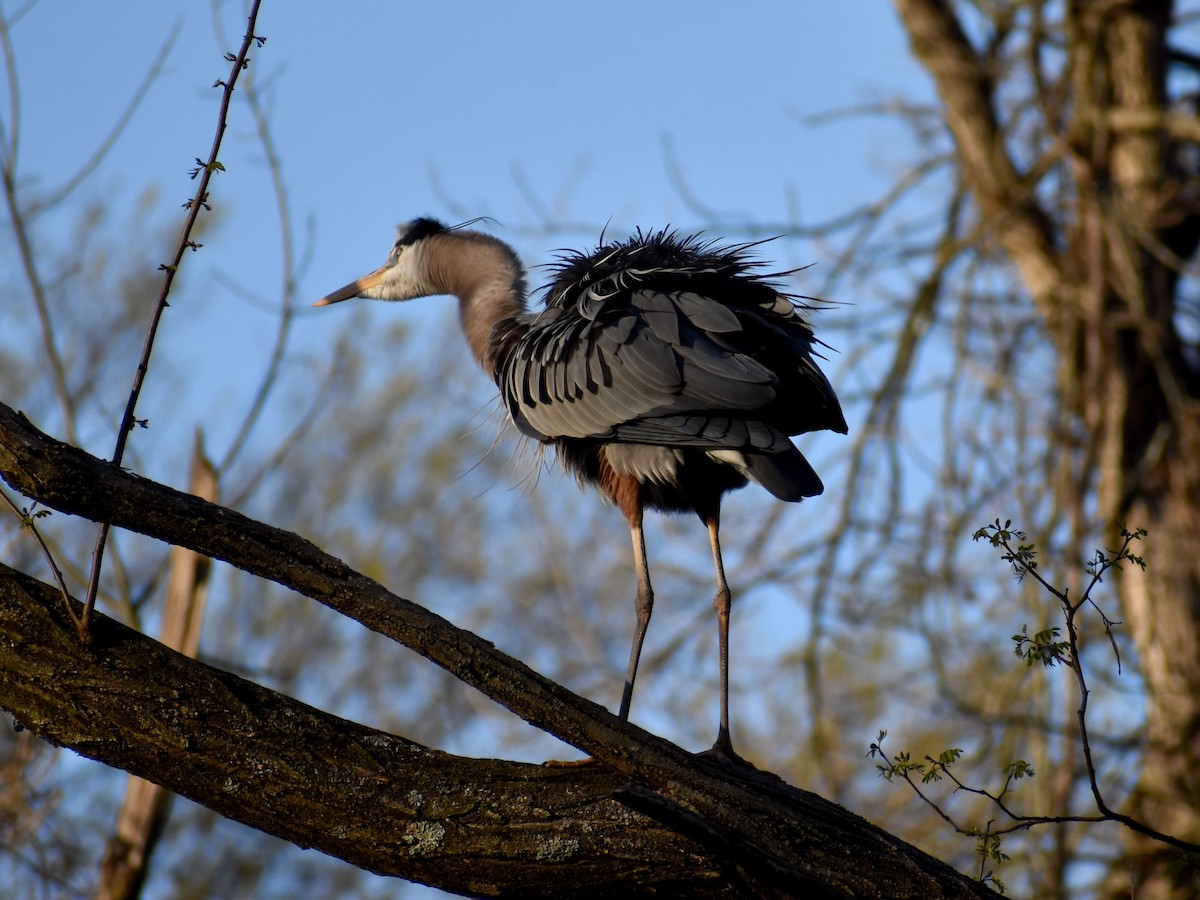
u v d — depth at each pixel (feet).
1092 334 52.11
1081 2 54.13
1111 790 47.88
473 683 19.30
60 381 36.22
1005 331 54.29
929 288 54.49
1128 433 57.31
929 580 48.80
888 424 53.06
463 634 19.30
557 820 19.10
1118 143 59.16
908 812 52.24
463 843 18.97
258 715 19.20
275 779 18.90
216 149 19.43
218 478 35.29
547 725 19.38
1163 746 47.16
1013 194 54.19
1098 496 52.65
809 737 53.93
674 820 17.54
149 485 18.75
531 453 36.52
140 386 19.20
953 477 49.39
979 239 53.72
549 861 18.89
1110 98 56.85
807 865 19.16
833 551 51.90
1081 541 46.88
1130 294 51.96
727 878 18.93
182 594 33.35
